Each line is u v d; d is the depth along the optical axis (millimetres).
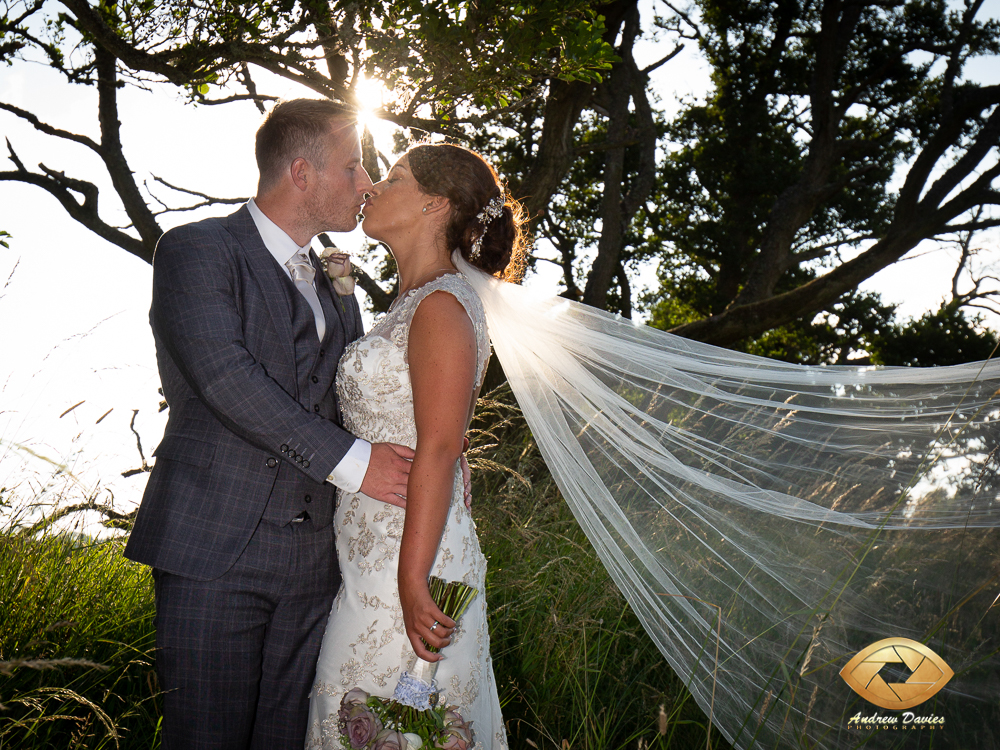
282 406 2021
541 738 2676
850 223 15047
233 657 2074
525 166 9914
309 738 2074
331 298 2439
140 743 2414
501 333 2264
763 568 2174
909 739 2031
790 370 2375
